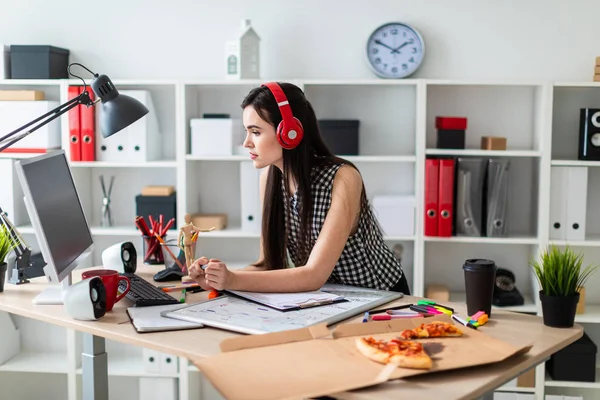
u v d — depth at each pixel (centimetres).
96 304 181
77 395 346
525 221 356
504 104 353
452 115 355
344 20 353
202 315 178
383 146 360
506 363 148
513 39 348
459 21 349
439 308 185
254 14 357
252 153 213
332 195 211
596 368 350
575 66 347
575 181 327
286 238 228
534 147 348
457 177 335
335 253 204
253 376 135
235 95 365
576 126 351
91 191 374
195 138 341
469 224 336
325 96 359
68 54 364
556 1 345
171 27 362
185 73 363
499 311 188
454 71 351
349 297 197
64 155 221
